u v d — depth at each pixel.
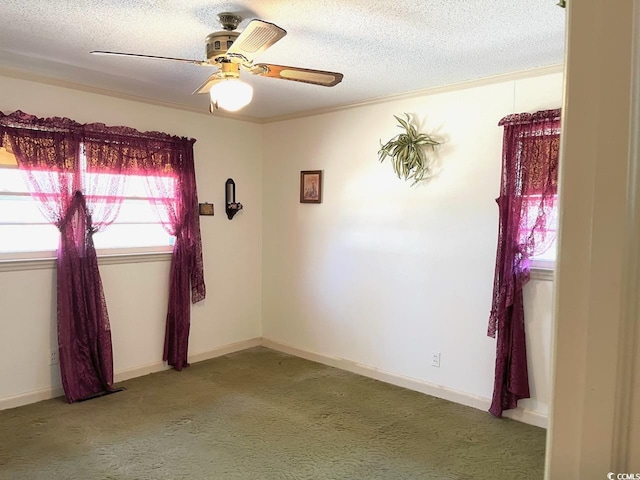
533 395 3.28
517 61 2.99
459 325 3.63
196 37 2.63
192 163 4.33
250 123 4.91
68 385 3.56
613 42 0.52
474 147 3.48
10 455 2.80
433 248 3.74
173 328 4.28
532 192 3.17
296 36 2.58
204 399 3.67
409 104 3.81
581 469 0.56
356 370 4.30
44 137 3.43
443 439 3.07
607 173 0.53
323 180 4.47
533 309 3.25
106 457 2.80
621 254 0.52
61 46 2.79
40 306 3.55
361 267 4.23
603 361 0.54
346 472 2.68
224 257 4.75
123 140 3.85
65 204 3.54
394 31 2.50
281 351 4.93
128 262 4.04
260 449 2.92
